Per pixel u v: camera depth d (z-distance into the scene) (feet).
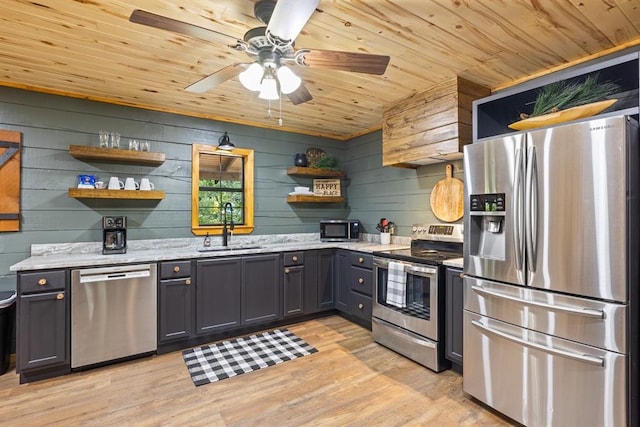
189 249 11.39
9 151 9.30
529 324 6.19
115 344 8.91
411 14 6.10
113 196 10.25
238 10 5.99
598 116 6.58
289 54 5.87
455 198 10.69
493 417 6.70
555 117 7.10
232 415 6.77
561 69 8.21
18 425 6.42
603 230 5.33
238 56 7.75
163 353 9.71
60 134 9.99
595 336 5.41
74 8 5.93
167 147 11.65
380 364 9.01
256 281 11.27
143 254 9.94
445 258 9.12
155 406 7.07
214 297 10.46
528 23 6.39
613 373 5.23
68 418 6.66
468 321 7.33
